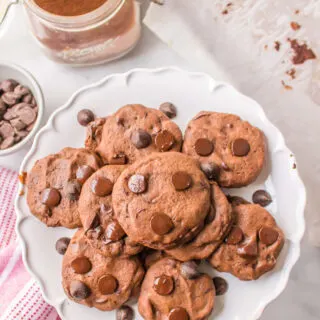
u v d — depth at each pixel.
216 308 0.49
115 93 0.53
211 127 0.50
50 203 0.50
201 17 0.60
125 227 0.46
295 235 0.49
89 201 0.48
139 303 0.48
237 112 0.52
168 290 0.47
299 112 0.59
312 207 0.58
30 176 0.51
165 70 0.53
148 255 0.49
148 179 0.47
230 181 0.49
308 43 0.60
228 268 0.48
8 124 0.57
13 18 0.60
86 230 0.48
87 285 0.48
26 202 0.51
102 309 0.49
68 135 0.53
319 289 0.56
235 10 0.61
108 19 0.52
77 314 0.50
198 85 0.52
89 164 0.50
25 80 0.58
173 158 0.47
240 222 0.48
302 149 0.59
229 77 0.59
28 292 0.54
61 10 0.51
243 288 0.49
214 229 0.47
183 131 0.52
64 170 0.50
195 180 0.47
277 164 0.51
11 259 0.55
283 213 0.50
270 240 0.48
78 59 0.57
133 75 0.53
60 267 0.51
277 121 0.59
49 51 0.56
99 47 0.56
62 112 0.53
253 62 0.60
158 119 0.51
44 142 0.53
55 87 0.59
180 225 0.46
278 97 0.59
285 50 0.60
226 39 0.60
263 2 0.61
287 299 0.56
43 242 0.51
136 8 0.56
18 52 0.60
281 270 0.49
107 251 0.47
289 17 0.60
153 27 0.60
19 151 0.58
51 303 0.50
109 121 0.51
